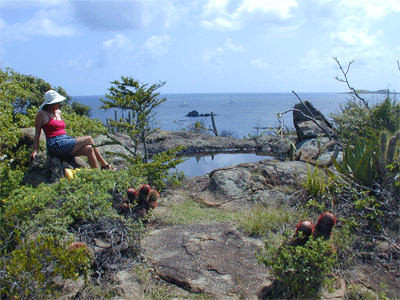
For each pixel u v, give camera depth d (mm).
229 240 4152
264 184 6000
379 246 4078
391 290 3301
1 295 2992
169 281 3537
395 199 4508
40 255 3121
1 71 9594
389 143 4727
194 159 11320
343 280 3438
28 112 8477
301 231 3182
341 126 9578
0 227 3883
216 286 3387
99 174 5004
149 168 6012
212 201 5719
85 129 8953
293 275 3070
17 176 5527
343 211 4555
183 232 4402
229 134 18953
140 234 4238
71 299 3186
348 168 5266
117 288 3330
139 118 6297
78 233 3957
